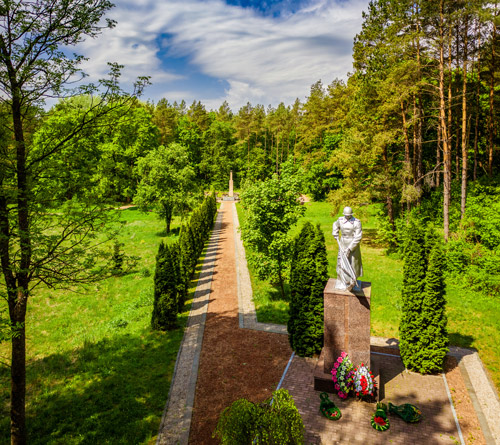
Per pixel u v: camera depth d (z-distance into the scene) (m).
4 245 9.33
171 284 17.73
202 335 16.83
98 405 11.93
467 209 22.84
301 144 67.38
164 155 42.12
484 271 18.80
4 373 14.60
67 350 16.03
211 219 49.31
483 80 31.30
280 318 18.45
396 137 30.73
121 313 20.16
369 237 34.56
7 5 8.66
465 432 9.83
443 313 12.59
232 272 27.45
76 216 10.66
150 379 13.29
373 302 19.11
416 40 24.62
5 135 9.34
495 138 32.59
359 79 31.05
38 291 23.52
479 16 21.28
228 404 11.55
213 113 122.12
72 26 9.77
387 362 13.65
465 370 12.99
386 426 9.91
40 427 11.04
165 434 10.41
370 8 29.08
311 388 12.04
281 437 8.15
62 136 10.48
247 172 87.31
